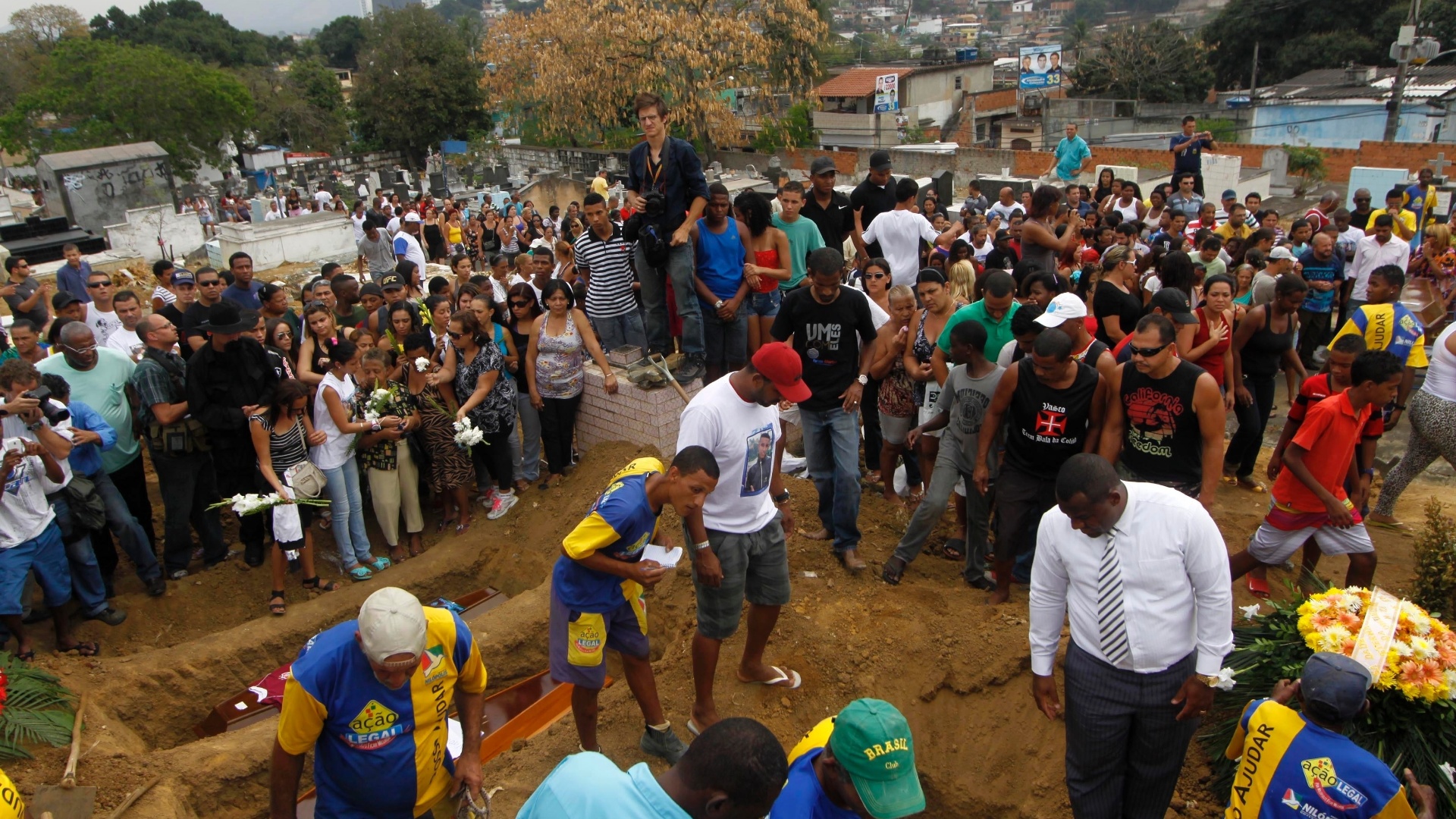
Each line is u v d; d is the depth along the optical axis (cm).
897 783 278
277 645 658
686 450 416
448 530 796
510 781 480
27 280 1137
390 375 791
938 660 545
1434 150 2522
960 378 597
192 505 713
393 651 331
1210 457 514
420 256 1494
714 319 774
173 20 8381
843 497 624
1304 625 458
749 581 493
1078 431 552
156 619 687
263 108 5697
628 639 452
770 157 3612
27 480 582
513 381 780
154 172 2589
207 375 673
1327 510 544
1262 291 884
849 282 956
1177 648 385
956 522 725
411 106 5128
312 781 545
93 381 690
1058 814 472
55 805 467
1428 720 432
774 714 522
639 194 731
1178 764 407
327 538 789
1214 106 3994
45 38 6391
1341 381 591
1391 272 738
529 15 3594
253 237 2053
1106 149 2764
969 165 2948
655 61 3344
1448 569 540
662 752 479
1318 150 2698
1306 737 347
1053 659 420
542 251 897
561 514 769
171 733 605
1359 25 4459
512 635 636
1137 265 1047
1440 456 704
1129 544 382
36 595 687
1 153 5322
